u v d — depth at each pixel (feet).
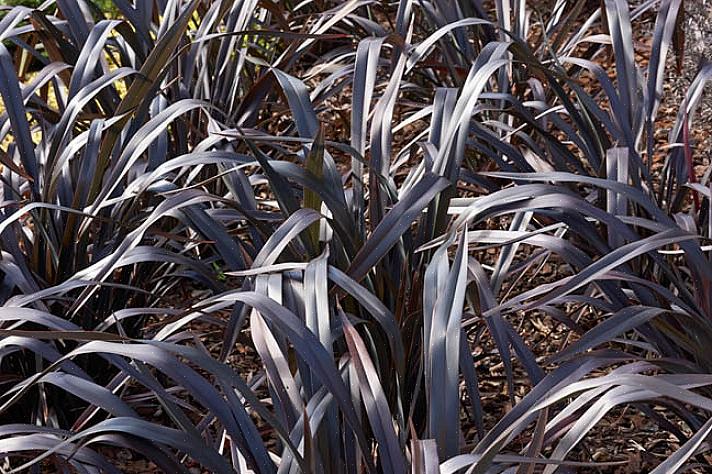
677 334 8.41
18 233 10.27
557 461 7.28
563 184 9.92
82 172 9.42
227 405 7.65
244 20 11.11
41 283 9.38
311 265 7.96
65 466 7.90
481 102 12.29
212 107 9.48
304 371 7.98
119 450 9.73
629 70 10.01
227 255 8.99
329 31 13.62
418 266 8.65
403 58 9.30
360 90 9.14
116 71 9.62
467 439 9.60
